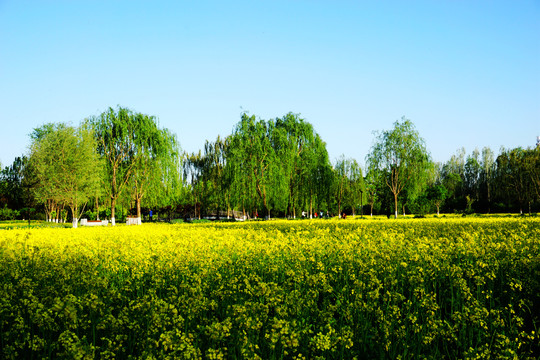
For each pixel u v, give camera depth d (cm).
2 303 561
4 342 515
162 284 816
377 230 2123
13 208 6612
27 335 488
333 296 777
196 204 7294
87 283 746
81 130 4153
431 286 843
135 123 4350
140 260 1023
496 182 7606
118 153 4381
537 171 6488
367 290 742
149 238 1794
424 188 4772
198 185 6950
